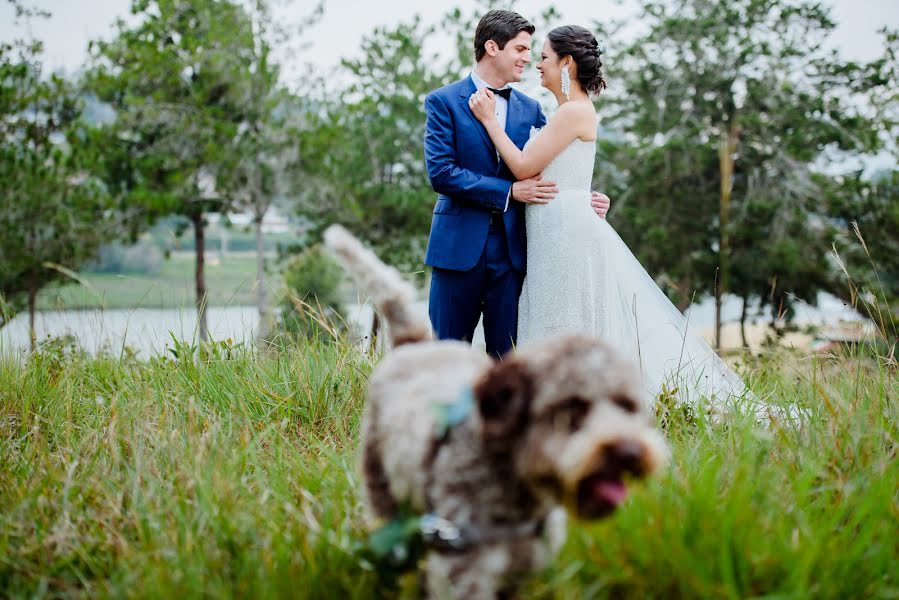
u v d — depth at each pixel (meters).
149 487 3.40
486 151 5.10
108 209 17.69
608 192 19.38
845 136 17.77
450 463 2.27
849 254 16.89
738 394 4.94
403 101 19.98
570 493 2.08
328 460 3.80
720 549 2.53
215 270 20.64
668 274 18.75
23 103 16.25
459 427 2.28
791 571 2.48
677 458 3.54
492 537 2.25
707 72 18.69
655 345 5.14
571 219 4.98
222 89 18.98
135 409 4.54
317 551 2.83
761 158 18.52
